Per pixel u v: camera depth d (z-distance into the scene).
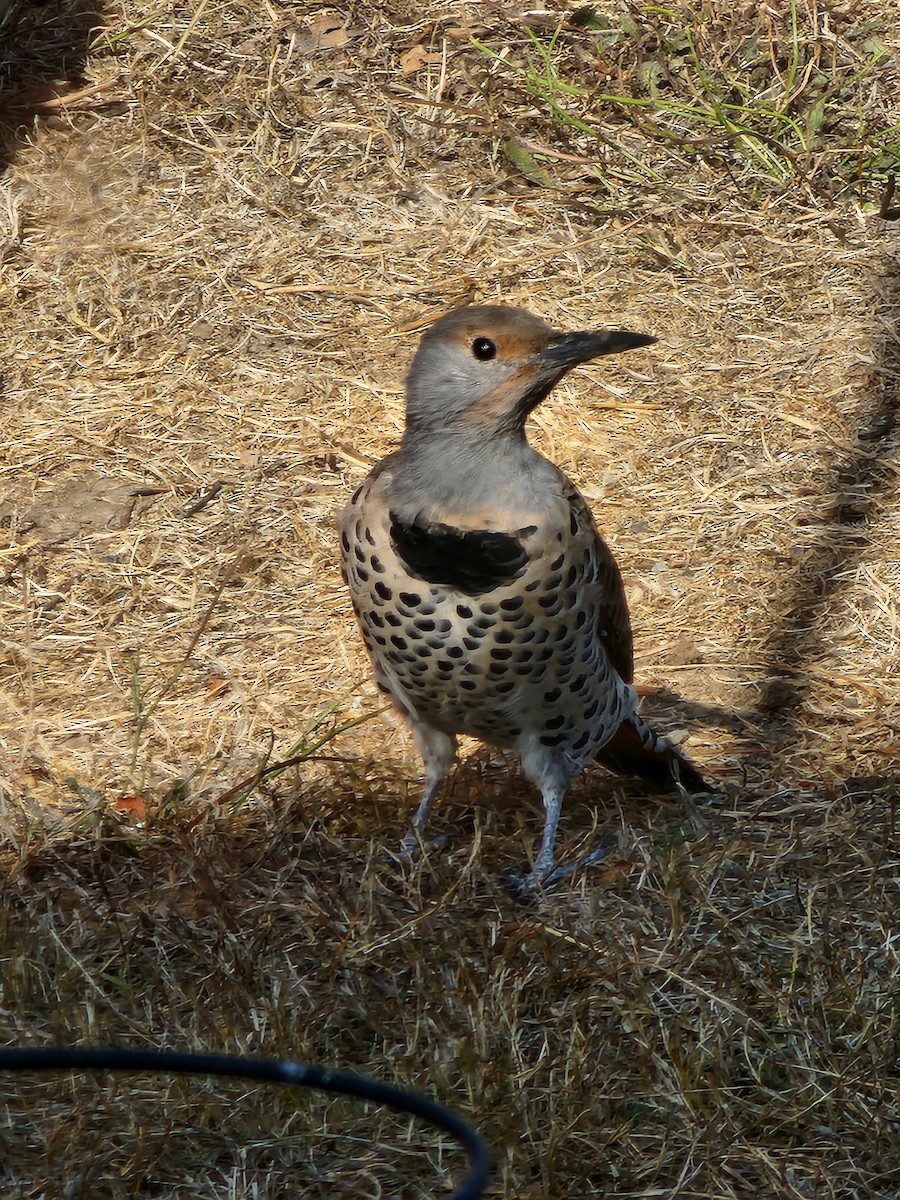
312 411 12.57
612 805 9.33
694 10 16.38
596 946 7.78
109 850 8.55
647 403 12.68
